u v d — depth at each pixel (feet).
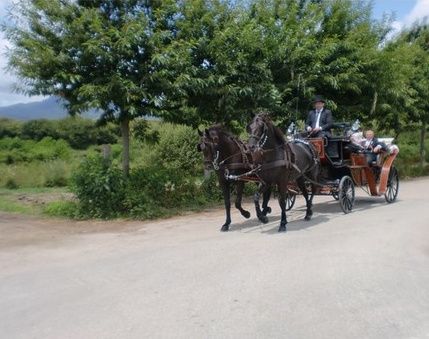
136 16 43.75
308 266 25.07
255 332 17.56
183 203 48.75
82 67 43.45
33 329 18.90
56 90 44.24
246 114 50.47
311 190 39.40
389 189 46.70
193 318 19.01
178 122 49.42
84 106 42.32
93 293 22.79
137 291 22.57
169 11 45.37
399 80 62.39
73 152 117.60
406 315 18.85
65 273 26.48
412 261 25.76
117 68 43.39
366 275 23.43
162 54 42.91
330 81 53.52
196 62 47.67
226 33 46.44
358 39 57.82
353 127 46.57
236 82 49.60
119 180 44.39
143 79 42.80
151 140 52.95
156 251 30.30
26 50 43.19
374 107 59.47
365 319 18.49
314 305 19.92
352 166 40.42
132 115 44.68
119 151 101.76
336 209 43.62
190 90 46.26
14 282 25.34
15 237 36.73
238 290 21.90
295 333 17.42
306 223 36.96
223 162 35.42
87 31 42.24
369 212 40.91
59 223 42.32
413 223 35.17
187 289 22.38
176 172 49.21
